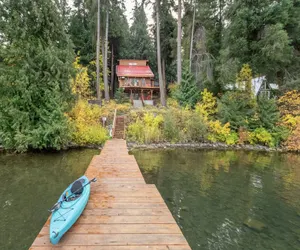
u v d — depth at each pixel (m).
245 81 19.95
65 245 3.50
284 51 18.45
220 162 13.49
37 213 6.57
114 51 37.78
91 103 23.38
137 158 13.94
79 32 32.41
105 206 5.00
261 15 18.45
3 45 13.90
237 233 5.93
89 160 12.98
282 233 5.98
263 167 12.67
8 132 14.18
